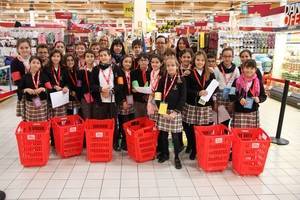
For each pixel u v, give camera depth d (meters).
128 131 3.94
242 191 3.24
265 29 10.25
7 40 8.93
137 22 8.75
